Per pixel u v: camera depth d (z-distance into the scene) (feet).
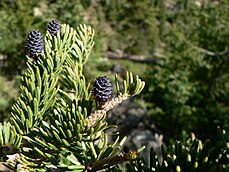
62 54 5.29
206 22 41.24
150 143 34.96
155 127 38.83
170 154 4.13
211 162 3.74
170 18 69.31
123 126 37.24
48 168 4.66
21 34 28.30
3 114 29.04
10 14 33.19
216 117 38.27
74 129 4.35
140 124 38.55
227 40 40.47
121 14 69.36
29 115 4.76
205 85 41.78
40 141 4.40
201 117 38.01
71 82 5.28
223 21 40.50
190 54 41.60
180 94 38.55
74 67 5.50
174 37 43.11
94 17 67.10
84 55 5.86
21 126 4.81
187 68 40.19
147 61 62.18
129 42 65.10
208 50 41.19
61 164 4.52
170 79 39.88
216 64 41.19
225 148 3.65
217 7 41.24
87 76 31.89
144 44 64.90
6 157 4.57
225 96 41.09
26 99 4.86
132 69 59.21
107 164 4.64
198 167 3.77
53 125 4.52
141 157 4.21
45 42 5.36
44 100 4.92
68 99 5.21
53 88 5.05
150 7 70.13
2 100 32.24
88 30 6.05
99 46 41.37
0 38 27.63
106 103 4.75
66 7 36.14
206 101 40.52
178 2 70.28
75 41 5.86
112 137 30.99
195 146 3.99
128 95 4.91
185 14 57.41
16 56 25.75
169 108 38.78
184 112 38.01
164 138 37.96
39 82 4.90
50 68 5.07
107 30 67.56
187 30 44.14
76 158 4.67
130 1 70.95
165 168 3.90
